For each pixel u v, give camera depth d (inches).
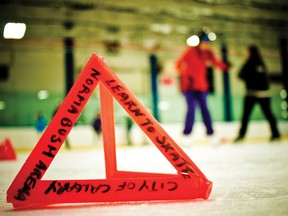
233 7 348.2
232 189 50.9
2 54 430.9
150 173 47.0
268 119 199.0
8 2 318.7
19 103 452.1
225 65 167.8
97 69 44.7
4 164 128.7
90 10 345.7
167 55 452.1
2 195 53.9
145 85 483.2
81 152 211.0
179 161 42.6
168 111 475.5
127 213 36.8
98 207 40.4
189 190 41.8
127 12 355.3
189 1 331.3
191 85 163.3
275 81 528.7
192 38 191.0
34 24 364.2
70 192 41.4
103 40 418.0
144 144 340.2
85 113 422.6
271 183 56.2
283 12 372.2
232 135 357.4
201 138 336.2
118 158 134.2
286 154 117.6
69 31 391.5
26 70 458.6
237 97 498.6
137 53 443.5
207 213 35.6
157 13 363.3
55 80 475.8
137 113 43.7
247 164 89.3
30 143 314.0
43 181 41.5
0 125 433.7
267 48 482.6
